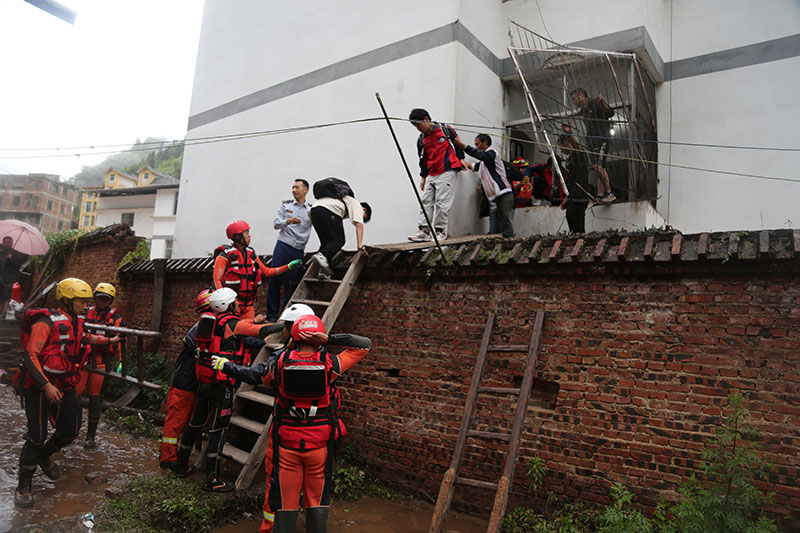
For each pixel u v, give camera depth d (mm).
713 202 7887
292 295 6914
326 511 4125
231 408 5465
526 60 8711
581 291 5152
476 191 8164
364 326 6672
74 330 5383
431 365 5992
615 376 4859
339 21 9555
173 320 10273
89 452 6562
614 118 8031
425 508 5574
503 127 9062
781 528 4008
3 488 5195
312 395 4066
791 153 7426
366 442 6336
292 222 7289
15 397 9000
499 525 4246
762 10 7859
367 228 8500
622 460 4703
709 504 3826
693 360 4527
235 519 5047
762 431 4172
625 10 7980
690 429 4453
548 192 8391
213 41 12359
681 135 8273
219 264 6172
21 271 15453
